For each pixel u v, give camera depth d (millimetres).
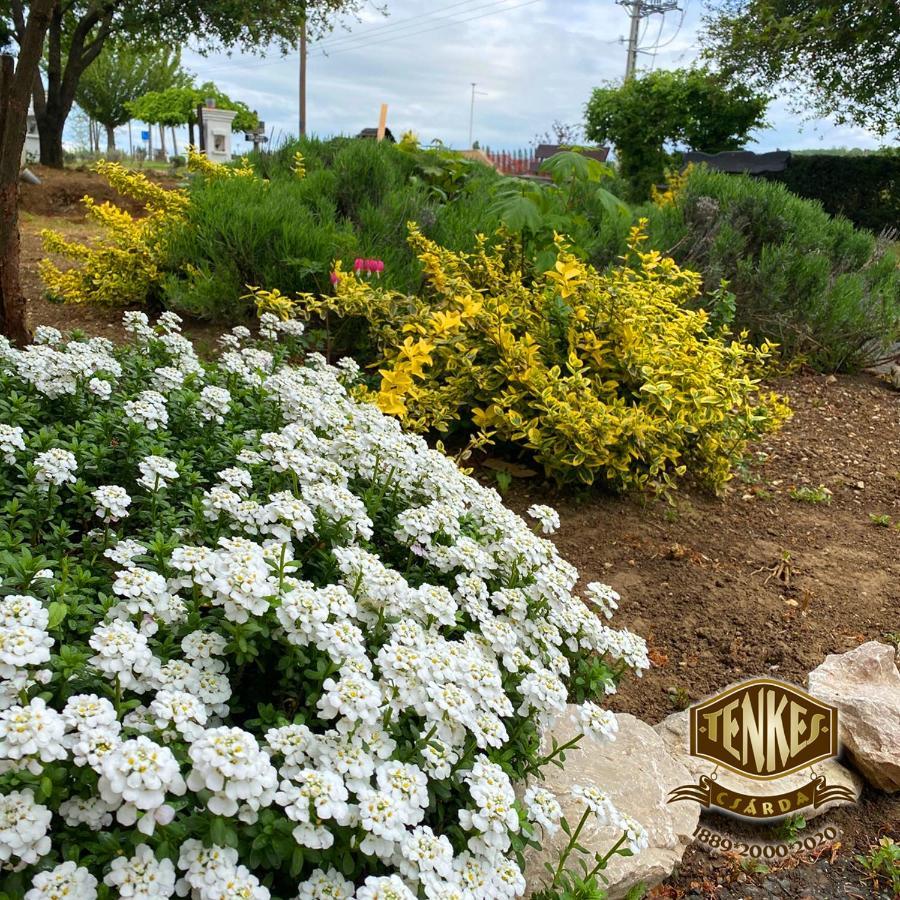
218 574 1663
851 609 3385
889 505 4441
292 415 2898
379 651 1734
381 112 12383
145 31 15422
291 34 15680
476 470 4281
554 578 2156
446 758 1629
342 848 1459
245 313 5762
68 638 1752
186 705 1447
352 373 3975
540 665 2012
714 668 2967
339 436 2725
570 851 1901
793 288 6891
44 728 1270
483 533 2457
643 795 2256
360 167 7012
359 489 2648
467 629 2098
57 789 1322
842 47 14859
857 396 6242
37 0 3738
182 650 1699
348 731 1537
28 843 1225
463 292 4656
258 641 1740
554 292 4578
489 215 5578
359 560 1916
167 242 6078
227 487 2193
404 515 2248
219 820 1309
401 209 6297
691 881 2189
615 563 3611
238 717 1820
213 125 18406
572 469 4117
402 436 2854
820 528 4113
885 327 6711
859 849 2338
